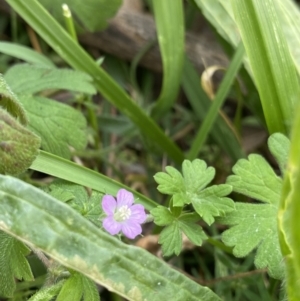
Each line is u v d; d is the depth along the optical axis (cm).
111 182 10
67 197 10
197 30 19
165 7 13
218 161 16
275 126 11
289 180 7
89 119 16
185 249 14
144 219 9
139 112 14
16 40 17
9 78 12
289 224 7
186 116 17
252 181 10
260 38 11
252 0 11
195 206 9
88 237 8
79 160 15
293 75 11
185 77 16
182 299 9
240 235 9
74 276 9
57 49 13
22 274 9
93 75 13
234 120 16
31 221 8
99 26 15
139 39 17
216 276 13
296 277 7
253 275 12
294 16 13
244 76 14
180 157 15
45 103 12
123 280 8
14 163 9
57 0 14
